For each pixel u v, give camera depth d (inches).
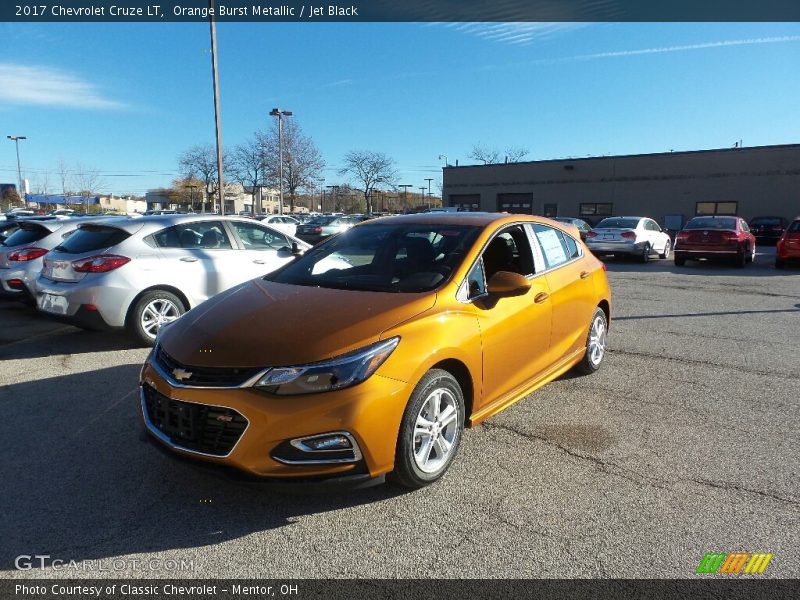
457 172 1738.4
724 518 117.3
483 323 140.2
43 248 311.0
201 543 109.2
